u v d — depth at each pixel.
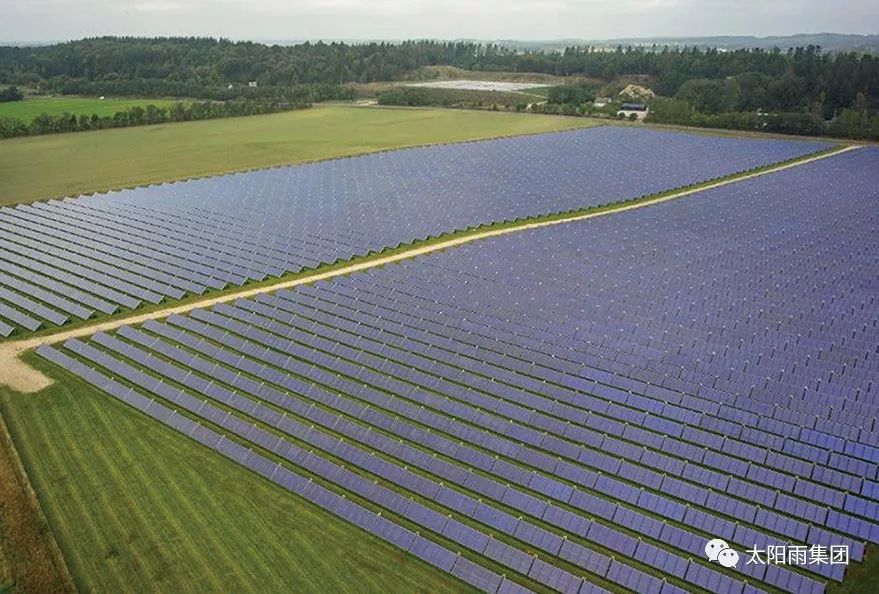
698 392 49.91
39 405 51.59
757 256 77.62
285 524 39.19
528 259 78.06
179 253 83.19
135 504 40.72
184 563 36.31
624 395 50.66
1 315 67.62
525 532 37.97
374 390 52.09
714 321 60.59
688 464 42.91
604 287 68.94
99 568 36.00
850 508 38.91
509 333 59.28
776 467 42.69
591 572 35.53
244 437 47.09
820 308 62.84
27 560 36.31
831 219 93.00
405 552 37.12
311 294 69.19
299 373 55.09
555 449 45.28
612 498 41.09
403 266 76.38
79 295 71.62
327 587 34.94
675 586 33.69
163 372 55.41
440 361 56.25
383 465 43.50
